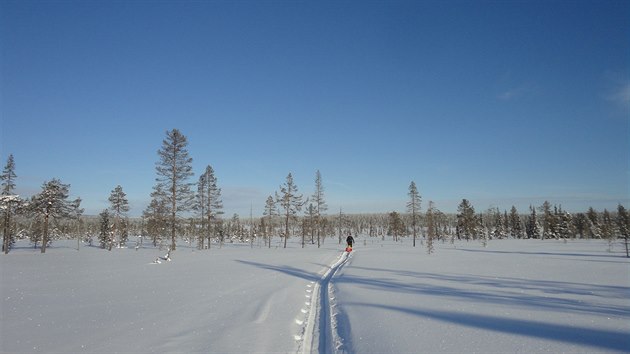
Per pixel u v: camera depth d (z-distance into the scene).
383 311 10.39
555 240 90.69
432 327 8.45
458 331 8.05
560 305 11.11
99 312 10.19
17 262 26.98
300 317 10.28
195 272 20.39
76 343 7.36
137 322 9.11
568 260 32.50
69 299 12.07
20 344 7.26
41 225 59.69
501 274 20.78
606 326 8.38
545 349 6.67
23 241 85.31
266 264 26.11
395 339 7.57
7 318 9.43
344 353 7.09
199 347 7.18
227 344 7.40
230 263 26.61
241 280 17.08
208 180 55.09
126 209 61.19
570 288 15.08
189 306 11.07
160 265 24.66
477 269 23.81
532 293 13.67
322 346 7.71
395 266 25.88
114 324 8.88
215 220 56.47
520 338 7.43
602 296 12.91
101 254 37.03
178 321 9.25
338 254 40.56
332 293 14.49
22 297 12.41
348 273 21.20
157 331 8.31
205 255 35.53
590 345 6.88
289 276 19.36
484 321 8.99
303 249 53.12
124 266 23.81
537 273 21.38
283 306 11.43
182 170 41.06
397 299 12.37
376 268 24.39
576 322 8.80
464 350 6.71
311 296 14.11
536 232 104.50
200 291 13.80
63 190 50.34
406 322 8.99
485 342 7.19
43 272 20.08
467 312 10.09
